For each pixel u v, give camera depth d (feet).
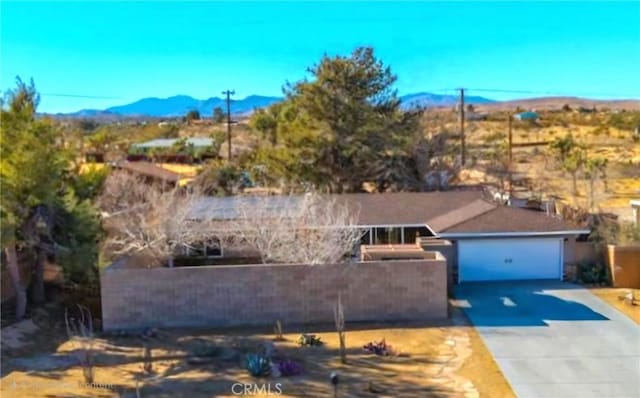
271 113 188.03
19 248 73.15
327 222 78.28
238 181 145.38
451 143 159.94
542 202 124.57
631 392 48.98
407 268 68.85
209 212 89.15
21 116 68.69
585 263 85.66
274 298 69.10
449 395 48.65
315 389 49.88
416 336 63.62
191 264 86.17
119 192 102.68
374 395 48.60
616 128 350.02
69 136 105.60
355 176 140.26
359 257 86.84
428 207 99.60
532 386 50.37
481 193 112.37
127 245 80.33
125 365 56.59
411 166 147.64
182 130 388.78
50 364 56.44
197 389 50.08
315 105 138.21
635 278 81.00
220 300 68.85
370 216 95.76
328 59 143.13
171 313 68.64
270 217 81.92
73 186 80.64
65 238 72.28
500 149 230.27
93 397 48.65
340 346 59.36
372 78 143.02
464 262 85.61
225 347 60.80
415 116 146.92
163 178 123.44
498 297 77.20
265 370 53.26
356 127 138.10
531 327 65.41
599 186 167.94
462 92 179.83
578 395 48.55
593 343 60.13
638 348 58.59
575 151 205.46
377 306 69.26
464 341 61.62
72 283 79.51
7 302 73.10
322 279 69.00
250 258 87.66
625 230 85.05
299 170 137.08
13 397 48.34
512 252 85.66
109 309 67.97
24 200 68.54
